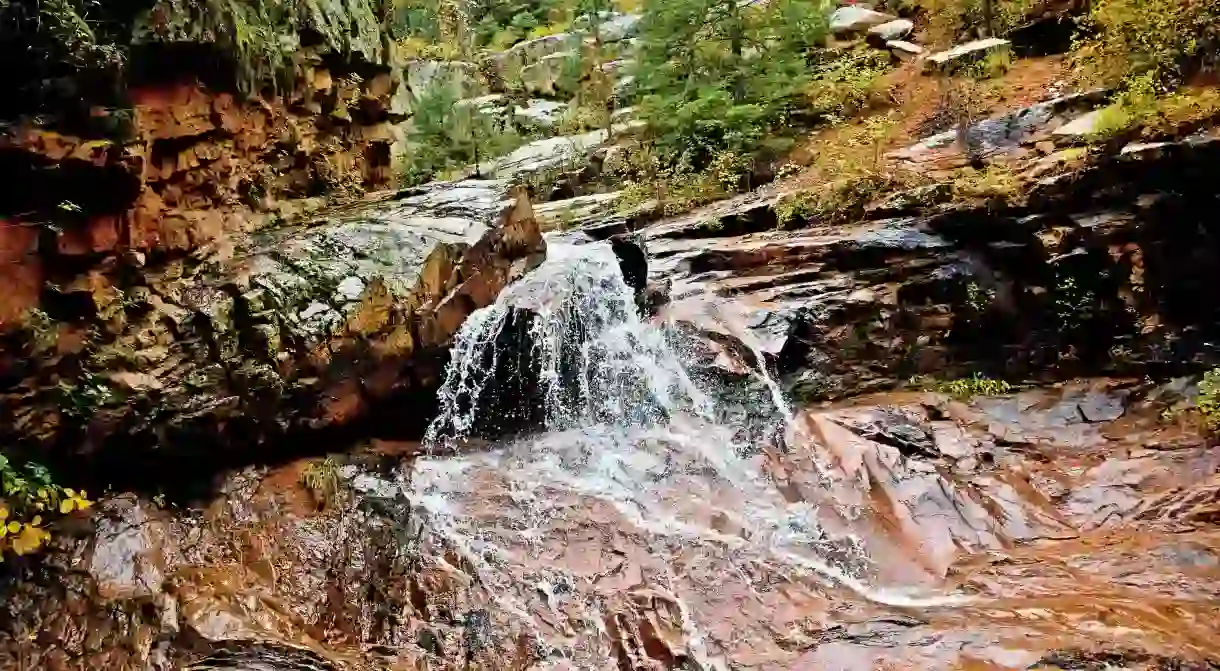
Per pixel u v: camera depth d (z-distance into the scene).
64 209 4.50
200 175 5.71
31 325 4.31
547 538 5.11
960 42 12.19
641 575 4.79
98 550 4.52
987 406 6.59
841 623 4.33
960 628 4.11
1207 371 6.36
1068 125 8.06
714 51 12.10
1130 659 3.68
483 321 6.29
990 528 5.18
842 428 6.12
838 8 14.20
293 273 5.55
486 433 6.42
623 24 17.41
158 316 4.95
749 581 4.73
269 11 6.71
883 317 7.04
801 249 7.66
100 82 4.67
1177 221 6.59
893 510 5.33
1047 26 11.14
